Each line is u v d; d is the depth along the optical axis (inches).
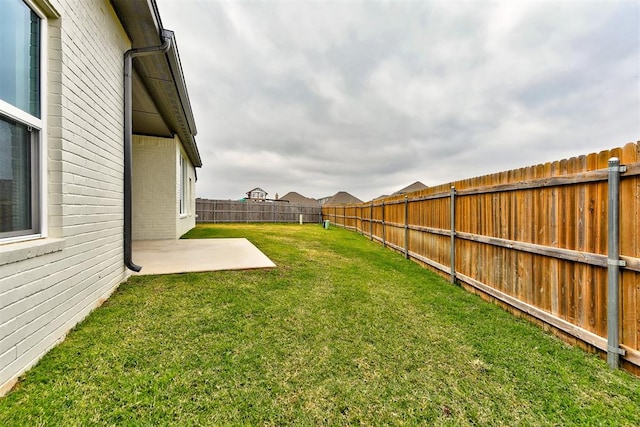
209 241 307.9
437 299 143.6
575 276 97.9
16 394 64.2
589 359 87.4
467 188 165.8
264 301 128.3
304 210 808.9
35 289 76.1
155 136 309.9
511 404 67.4
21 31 77.5
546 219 110.3
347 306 128.2
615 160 83.2
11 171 75.0
